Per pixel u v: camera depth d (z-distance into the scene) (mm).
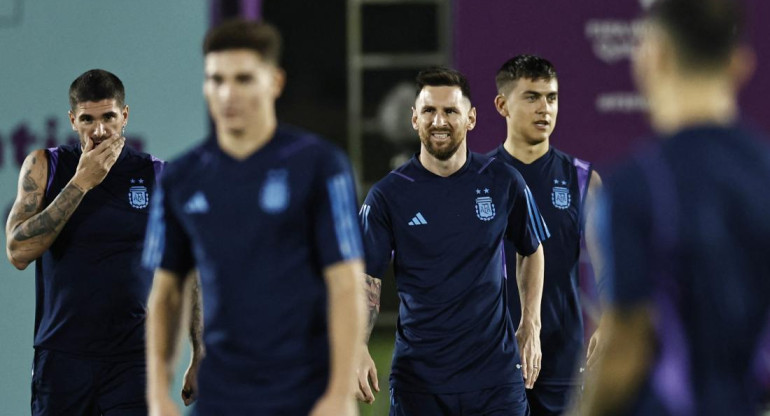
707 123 8164
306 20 29609
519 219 16750
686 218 7902
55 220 15219
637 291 7934
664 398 8078
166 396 10961
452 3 27297
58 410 16000
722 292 7891
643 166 8102
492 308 16156
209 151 10852
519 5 26625
